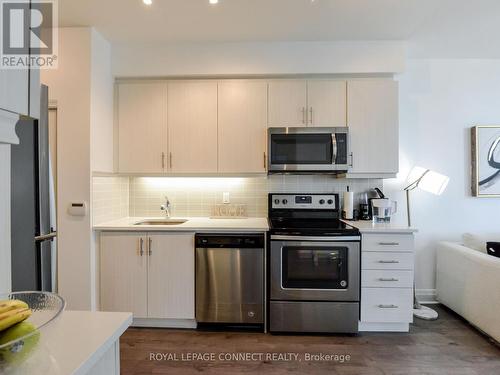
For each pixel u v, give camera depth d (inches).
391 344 89.1
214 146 107.6
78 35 94.4
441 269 115.7
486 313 90.0
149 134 108.0
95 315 36.8
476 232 121.0
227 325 98.3
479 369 77.0
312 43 104.6
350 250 92.5
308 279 93.7
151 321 100.0
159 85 107.8
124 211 118.6
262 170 107.0
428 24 95.0
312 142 103.2
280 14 87.9
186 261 97.4
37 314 31.4
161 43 105.6
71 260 95.6
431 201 121.6
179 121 107.7
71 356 27.6
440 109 121.1
